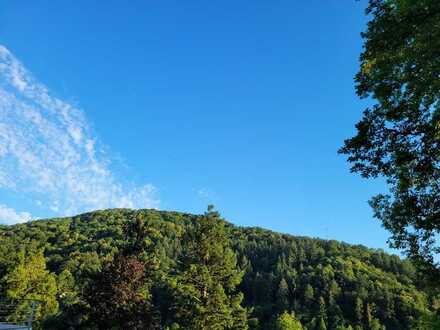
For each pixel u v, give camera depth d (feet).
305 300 441.27
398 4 30.89
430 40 30.09
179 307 113.80
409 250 39.19
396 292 462.19
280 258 572.92
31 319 81.20
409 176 36.99
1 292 158.40
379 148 37.65
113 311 97.66
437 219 36.86
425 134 35.68
